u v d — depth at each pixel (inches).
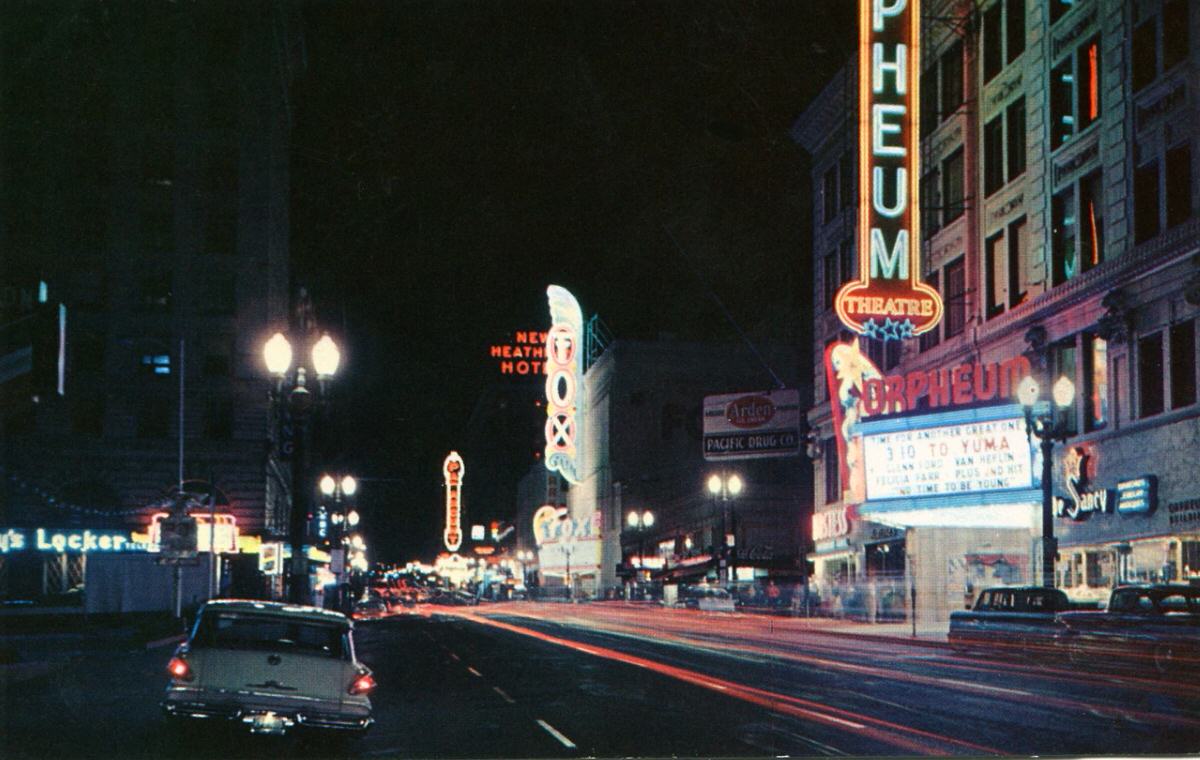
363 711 492.4
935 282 1945.1
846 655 1306.6
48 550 2445.9
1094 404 1491.1
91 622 1801.2
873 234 1731.1
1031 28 1635.1
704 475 3363.7
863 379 1993.1
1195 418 1266.0
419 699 788.0
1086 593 1462.8
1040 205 1601.9
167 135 2694.4
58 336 795.4
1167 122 1330.0
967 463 1589.6
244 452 2632.9
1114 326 1411.2
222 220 2701.8
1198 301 1256.2
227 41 2746.1
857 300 1717.5
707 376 4407.0
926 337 1958.7
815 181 2491.4
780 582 2997.0
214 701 480.4
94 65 2664.9
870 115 1739.7
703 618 2578.7
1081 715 673.6
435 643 1638.8
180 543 1572.3
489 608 4308.6
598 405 4800.7
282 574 2532.0
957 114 1861.5
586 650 1439.5
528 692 844.0
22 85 2605.8
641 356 4394.7
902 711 699.4
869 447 1712.6
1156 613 967.6
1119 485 1389.0
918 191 1743.4
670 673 1037.8
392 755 513.7
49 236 2600.9
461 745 544.7
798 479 3223.4
